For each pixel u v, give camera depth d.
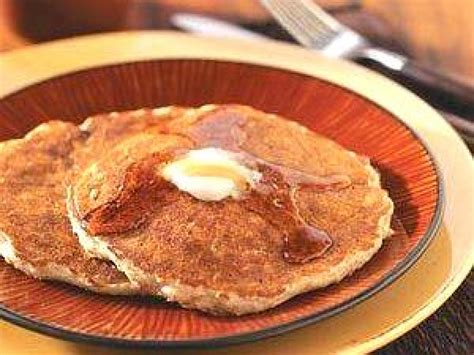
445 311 0.36
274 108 0.44
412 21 0.56
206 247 0.33
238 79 0.45
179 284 0.33
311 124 0.43
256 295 0.32
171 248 0.33
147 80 0.45
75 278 0.34
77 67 0.47
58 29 0.52
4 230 0.35
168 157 0.37
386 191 0.38
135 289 0.33
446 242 0.36
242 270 0.33
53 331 0.31
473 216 0.38
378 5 0.58
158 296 0.33
